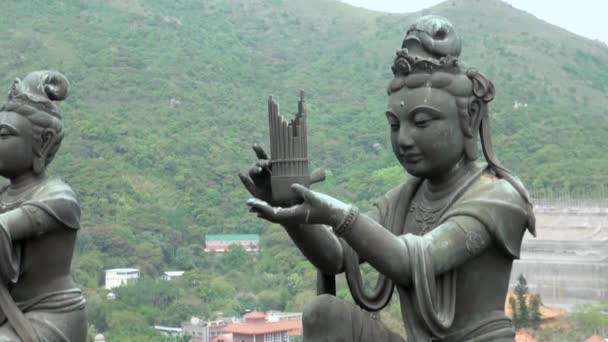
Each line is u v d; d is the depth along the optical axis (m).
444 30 6.36
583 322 40.25
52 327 7.10
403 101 6.38
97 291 54.25
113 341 43.06
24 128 7.14
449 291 6.27
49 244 7.16
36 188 7.22
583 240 56.84
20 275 7.12
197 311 56.66
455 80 6.34
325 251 6.63
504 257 6.38
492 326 6.34
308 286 56.34
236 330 44.16
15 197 7.19
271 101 6.04
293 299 54.44
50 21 130.38
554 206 61.41
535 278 55.78
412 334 6.23
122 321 44.84
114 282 60.84
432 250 6.12
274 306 55.12
